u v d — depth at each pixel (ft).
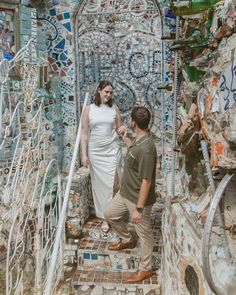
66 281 11.65
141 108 10.26
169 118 13.80
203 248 4.45
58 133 14.16
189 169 7.72
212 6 6.26
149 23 13.82
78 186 12.62
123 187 10.85
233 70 4.58
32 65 10.89
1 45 11.69
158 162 14.42
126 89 14.42
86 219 13.73
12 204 7.74
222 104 4.82
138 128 10.30
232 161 4.63
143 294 10.86
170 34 13.10
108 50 14.32
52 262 8.07
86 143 12.40
